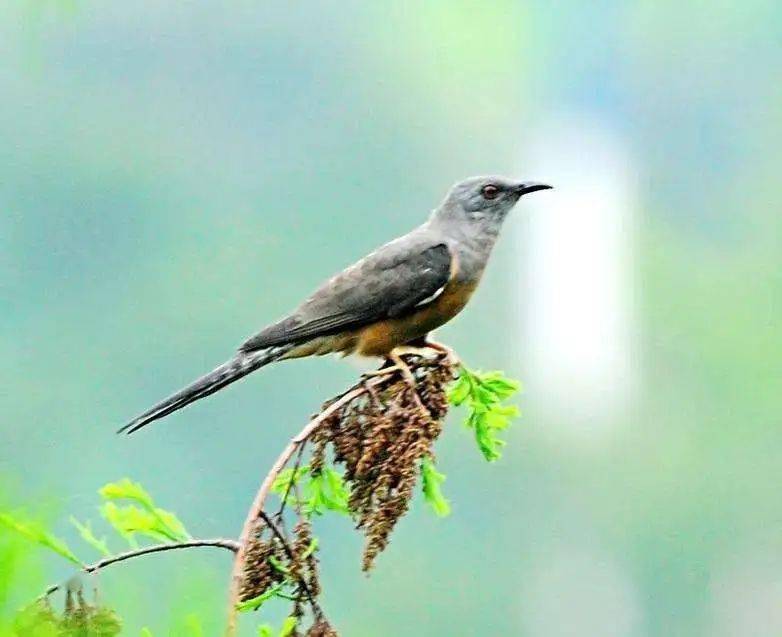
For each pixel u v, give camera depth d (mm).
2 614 3047
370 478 5012
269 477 4547
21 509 3082
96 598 3531
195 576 3578
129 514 4102
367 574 4922
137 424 6199
